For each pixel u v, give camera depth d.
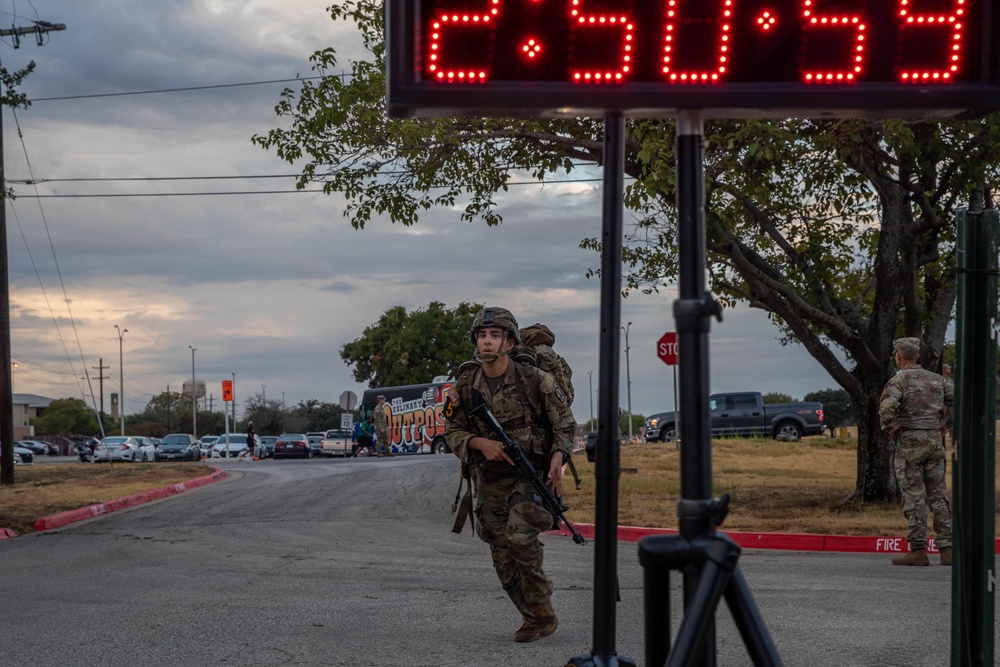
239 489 21.64
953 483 3.33
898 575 8.76
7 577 9.56
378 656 5.78
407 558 10.35
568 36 2.84
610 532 2.86
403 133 14.62
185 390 100.19
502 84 2.82
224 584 8.66
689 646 2.43
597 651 2.84
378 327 69.81
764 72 2.87
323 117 15.05
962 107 2.90
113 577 9.28
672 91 2.82
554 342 7.52
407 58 2.80
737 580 2.59
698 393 2.62
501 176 15.76
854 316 15.46
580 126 15.30
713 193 14.98
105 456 52.34
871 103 2.87
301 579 8.90
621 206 2.91
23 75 19.16
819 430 37.16
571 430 6.01
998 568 7.31
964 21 2.89
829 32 2.88
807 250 15.84
